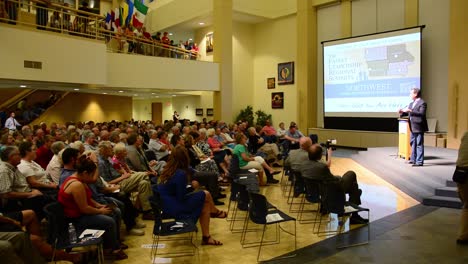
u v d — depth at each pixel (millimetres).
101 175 4641
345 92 12844
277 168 9242
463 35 8969
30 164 4453
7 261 2605
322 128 13664
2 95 13047
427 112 11141
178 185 3807
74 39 8875
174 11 17391
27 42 7938
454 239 4090
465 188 3863
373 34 11922
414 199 5945
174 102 19594
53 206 3244
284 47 15805
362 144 12273
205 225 4125
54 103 14211
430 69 11070
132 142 5707
